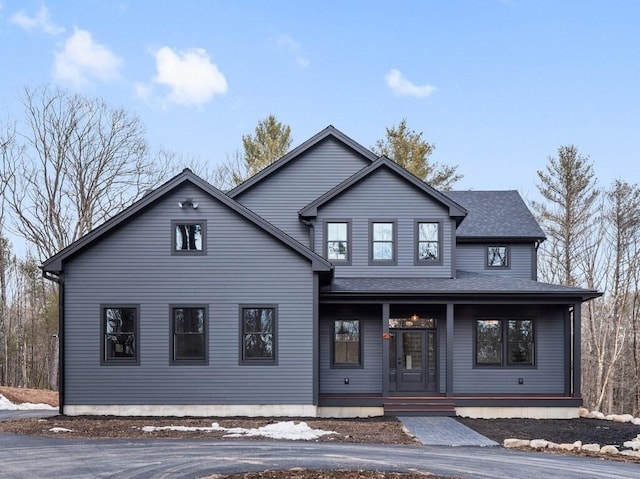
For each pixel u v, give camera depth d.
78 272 17.50
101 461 10.73
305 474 9.66
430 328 20.06
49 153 32.25
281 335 17.48
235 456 11.25
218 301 17.53
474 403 18.34
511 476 9.92
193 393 17.27
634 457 12.09
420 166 39.25
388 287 18.91
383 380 18.50
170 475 9.62
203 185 17.66
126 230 17.66
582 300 19.05
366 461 10.91
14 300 45.06
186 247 17.69
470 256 22.88
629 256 36.44
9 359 42.50
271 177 21.56
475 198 25.33
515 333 20.12
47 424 15.20
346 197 20.52
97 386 17.22
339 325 20.03
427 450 12.37
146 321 17.42
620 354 34.81
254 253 17.67
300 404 17.30
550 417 18.33
